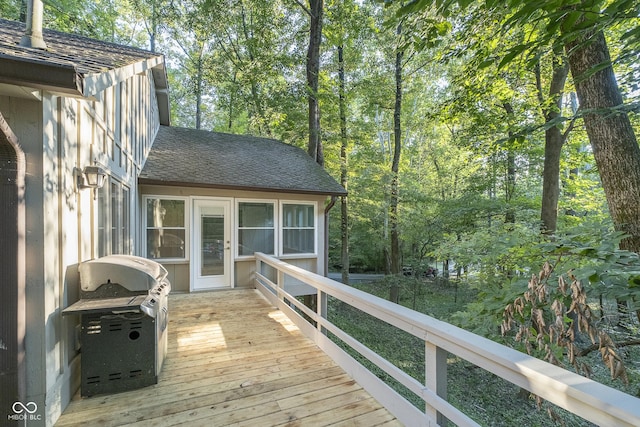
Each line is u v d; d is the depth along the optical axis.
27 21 2.09
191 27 10.88
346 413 2.20
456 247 5.61
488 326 3.29
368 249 16.30
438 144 15.60
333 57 12.46
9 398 1.79
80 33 10.16
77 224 2.49
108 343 2.42
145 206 5.78
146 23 14.05
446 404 1.66
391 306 2.24
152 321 2.56
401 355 8.32
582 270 2.15
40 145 1.97
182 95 15.72
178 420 2.10
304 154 9.52
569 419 5.45
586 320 1.63
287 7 10.48
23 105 1.93
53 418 2.03
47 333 1.98
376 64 11.98
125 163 4.36
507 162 9.92
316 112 10.25
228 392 2.46
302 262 7.23
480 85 5.80
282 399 2.37
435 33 2.65
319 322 3.34
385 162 13.95
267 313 4.66
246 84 11.15
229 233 6.47
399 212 12.52
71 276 2.36
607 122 3.52
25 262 1.91
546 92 7.88
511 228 5.85
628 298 2.00
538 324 1.97
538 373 1.21
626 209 3.40
